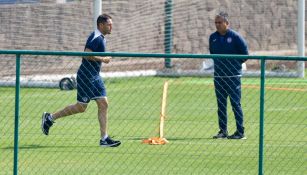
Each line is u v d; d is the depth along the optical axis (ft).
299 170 116.98
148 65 273.95
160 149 132.36
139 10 281.13
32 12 258.37
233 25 299.17
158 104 194.49
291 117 171.94
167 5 286.05
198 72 249.96
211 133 150.10
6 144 136.15
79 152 129.49
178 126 159.33
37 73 256.32
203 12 301.43
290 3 302.25
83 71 132.16
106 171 115.65
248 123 163.94
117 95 212.64
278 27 302.25
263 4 300.61
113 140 134.31
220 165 119.75
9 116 170.09
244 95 211.41
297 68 255.91
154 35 285.23
